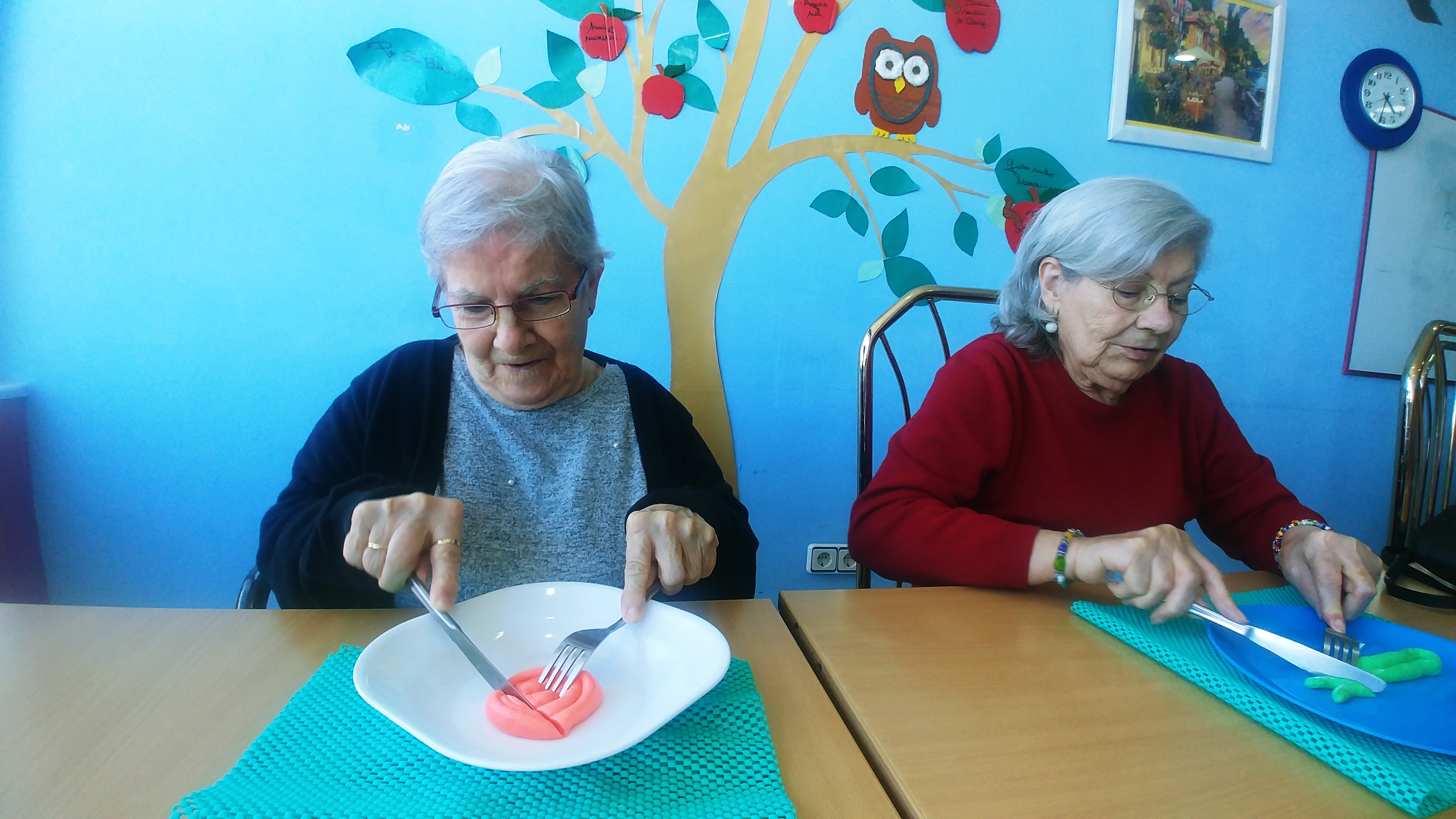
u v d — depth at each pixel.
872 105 1.73
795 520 1.83
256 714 0.49
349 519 0.71
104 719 0.47
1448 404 1.35
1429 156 2.12
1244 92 1.94
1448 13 2.09
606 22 1.59
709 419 1.74
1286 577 0.85
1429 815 0.43
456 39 1.53
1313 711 0.50
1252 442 2.12
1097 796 0.43
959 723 0.51
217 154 1.46
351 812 0.39
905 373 1.84
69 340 1.45
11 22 1.36
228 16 1.44
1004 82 1.80
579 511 0.96
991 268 1.86
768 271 1.73
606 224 1.65
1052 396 1.05
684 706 0.42
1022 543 0.77
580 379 0.99
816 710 0.52
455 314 0.81
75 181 1.41
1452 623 0.77
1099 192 0.94
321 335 1.55
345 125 1.50
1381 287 2.13
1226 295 2.03
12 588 1.42
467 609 0.59
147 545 1.53
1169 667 0.60
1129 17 1.83
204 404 1.52
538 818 0.39
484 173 0.77
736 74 1.66
